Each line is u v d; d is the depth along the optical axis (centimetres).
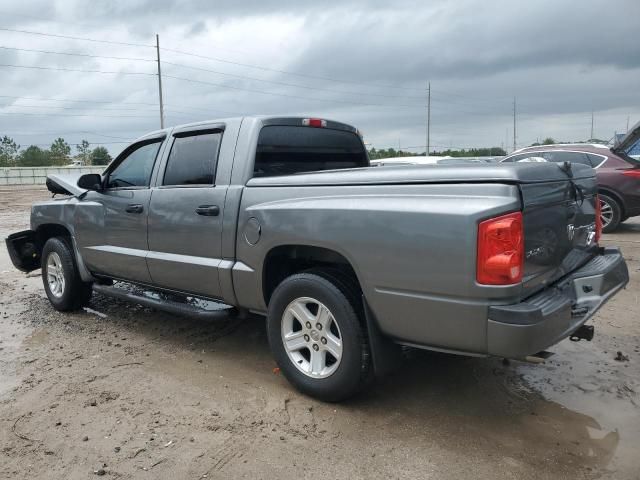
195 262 450
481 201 300
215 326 564
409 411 371
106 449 331
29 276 852
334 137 513
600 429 345
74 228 586
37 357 488
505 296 296
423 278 316
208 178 448
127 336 540
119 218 526
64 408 385
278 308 393
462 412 369
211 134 457
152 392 408
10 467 314
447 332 315
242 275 416
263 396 397
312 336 381
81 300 623
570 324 328
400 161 1407
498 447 325
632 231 1118
